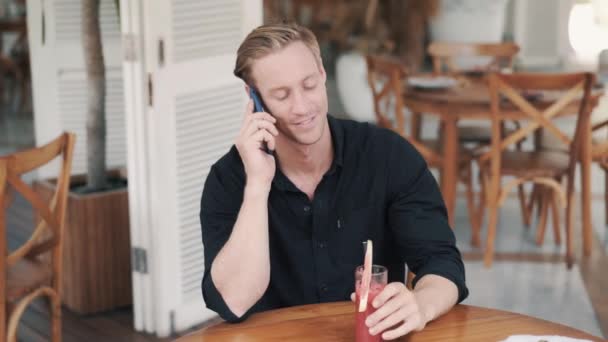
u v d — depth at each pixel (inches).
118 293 137.8
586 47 314.7
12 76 300.0
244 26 130.8
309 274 74.0
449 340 63.6
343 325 66.9
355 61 261.1
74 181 145.4
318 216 72.7
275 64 65.7
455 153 161.6
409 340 63.5
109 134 158.6
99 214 133.9
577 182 205.6
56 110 161.3
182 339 65.2
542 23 315.6
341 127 74.0
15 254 99.8
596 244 167.5
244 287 67.2
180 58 122.0
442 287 68.0
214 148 129.6
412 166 73.8
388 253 76.6
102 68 136.9
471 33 289.1
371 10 278.4
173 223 125.3
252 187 67.6
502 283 148.2
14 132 252.1
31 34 158.6
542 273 152.9
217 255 68.8
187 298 129.6
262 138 67.0
